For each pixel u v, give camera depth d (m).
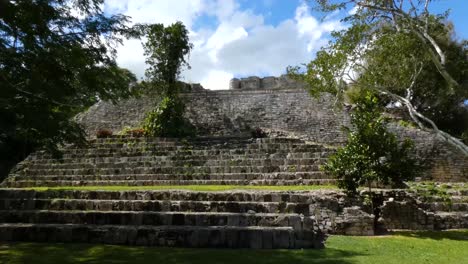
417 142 20.22
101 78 8.88
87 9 8.08
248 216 9.49
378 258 8.01
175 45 25.67
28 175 18.39
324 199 11.20
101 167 18.59
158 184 16.95
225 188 13.73
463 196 14.35
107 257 7.76
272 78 29.44
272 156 18.44
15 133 8.55
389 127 20.98
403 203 12.09
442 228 12.21
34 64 7.79
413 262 7.82
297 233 8.88
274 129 23.80
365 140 12.34
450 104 25.42
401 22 9.91
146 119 24.05
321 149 18.67
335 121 23.30
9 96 7.45
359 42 11.14
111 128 25.50
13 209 11.15
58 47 7.74
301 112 24.20
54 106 8.87
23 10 7.21
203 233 8.85
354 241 9.81
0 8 6.79
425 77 21.31
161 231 8.98
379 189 13.58
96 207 11.03
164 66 25.47
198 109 25.36
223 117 24.91
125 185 16.95
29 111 7.94
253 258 7.69
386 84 12.12
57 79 8.20
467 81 17.73
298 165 17.02
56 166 18.84
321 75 11.41
